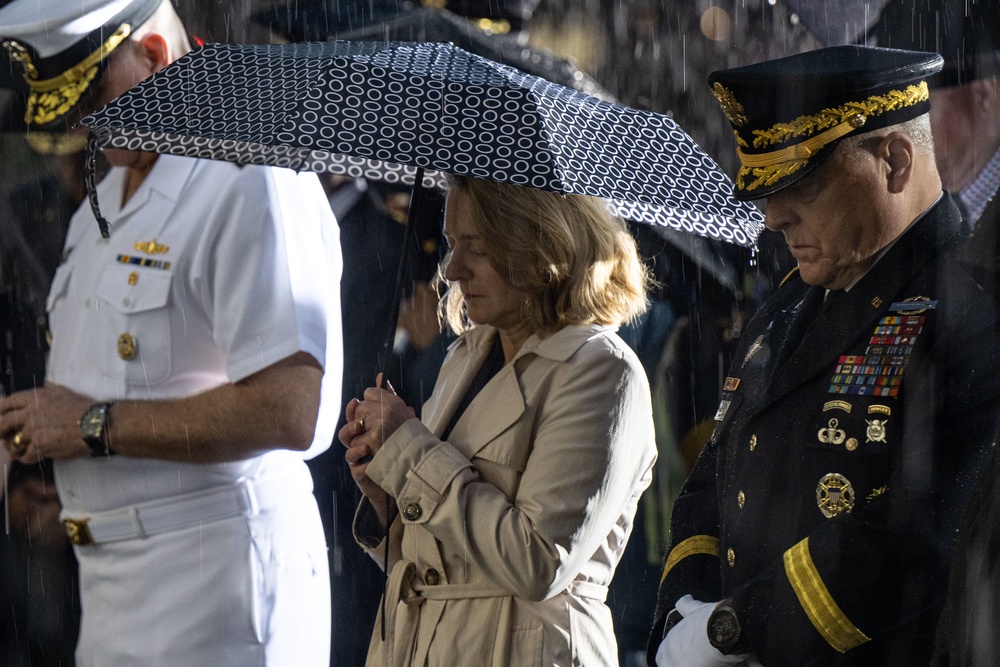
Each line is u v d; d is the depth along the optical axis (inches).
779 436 334.0
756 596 323.9
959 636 290.7
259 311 407.5
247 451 407.8
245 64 381.4
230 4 693.3
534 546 336.2
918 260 325.1
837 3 525.3
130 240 422.6
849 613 309.3
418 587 357.4
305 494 438.9
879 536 309.0
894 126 324.8
